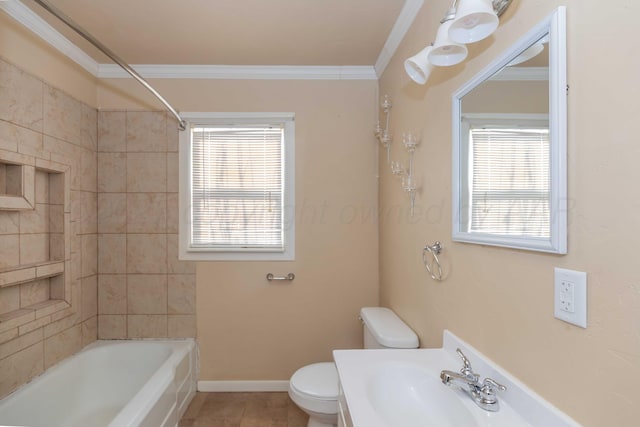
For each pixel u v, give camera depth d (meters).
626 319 0.57
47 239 1.90
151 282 2.32
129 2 1.60
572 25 0.66
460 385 0.95
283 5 1.62
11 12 1.56
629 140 0.56
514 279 0.87
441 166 1.30
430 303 1.41
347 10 1.67
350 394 0.93
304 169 2.34
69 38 1.91
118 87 2.30
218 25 1.80
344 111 2.36
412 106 1.63
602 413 0.61
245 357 2.33
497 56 0.93
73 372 1.94
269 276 2.33
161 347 2.20
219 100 2.33
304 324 2.34
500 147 0.91
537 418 0.76
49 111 1.83
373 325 1.68
